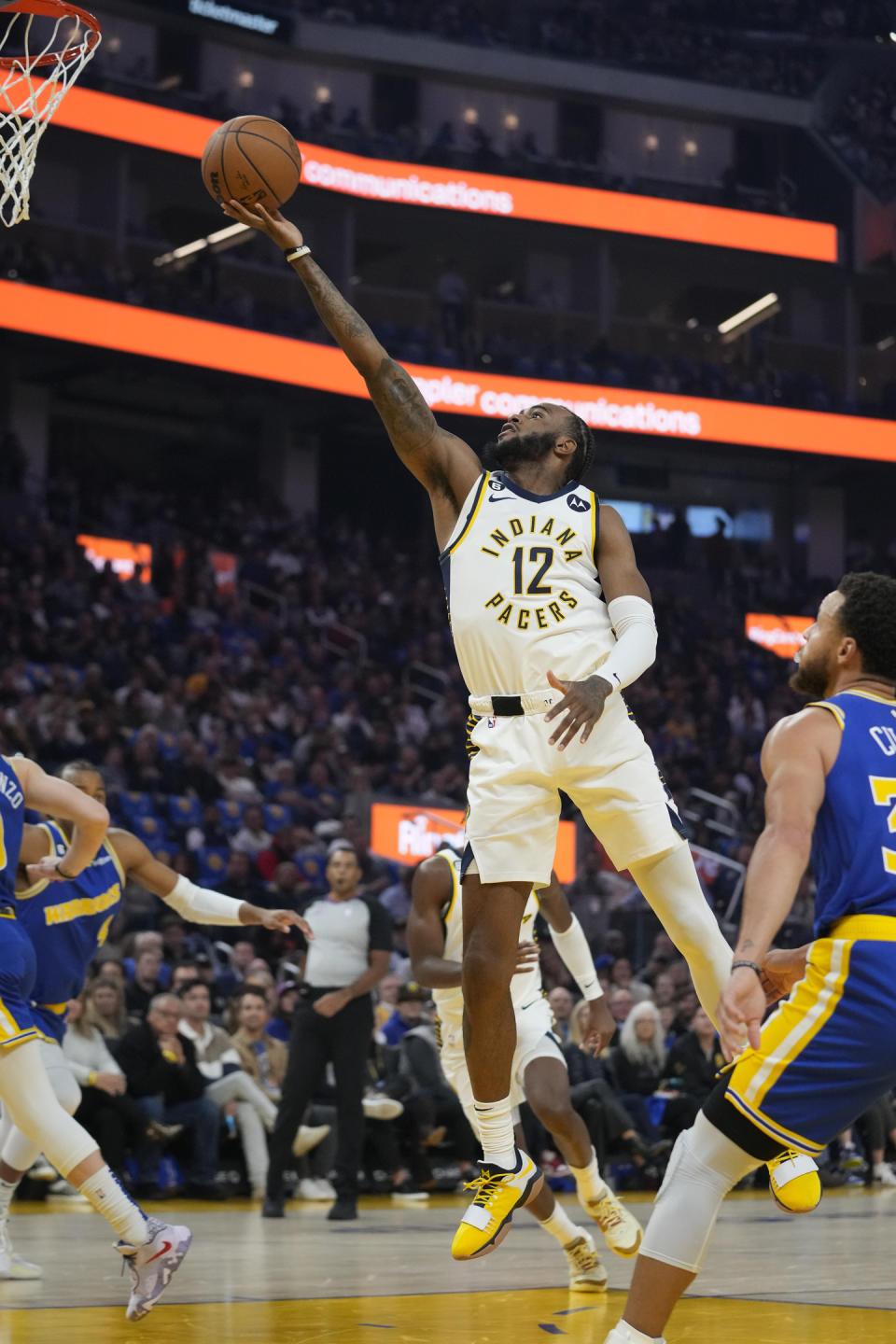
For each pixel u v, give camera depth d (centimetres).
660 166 3416
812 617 3184
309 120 2914
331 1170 1034
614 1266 595
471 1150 1082
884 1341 376
